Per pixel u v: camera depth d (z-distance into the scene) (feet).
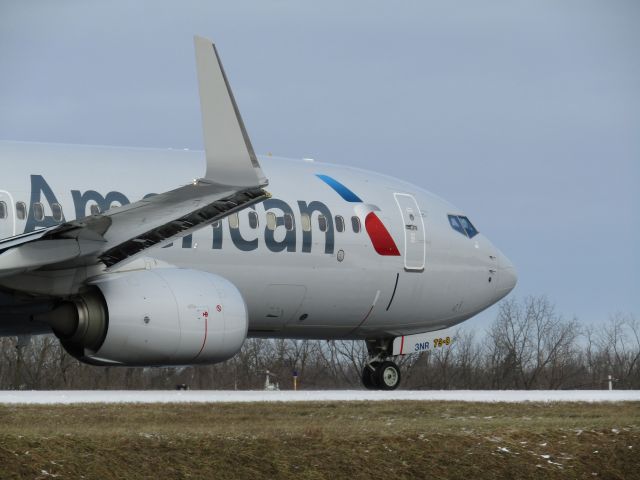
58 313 238.89
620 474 165.99
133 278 241.14
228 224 265.13
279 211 274.16
